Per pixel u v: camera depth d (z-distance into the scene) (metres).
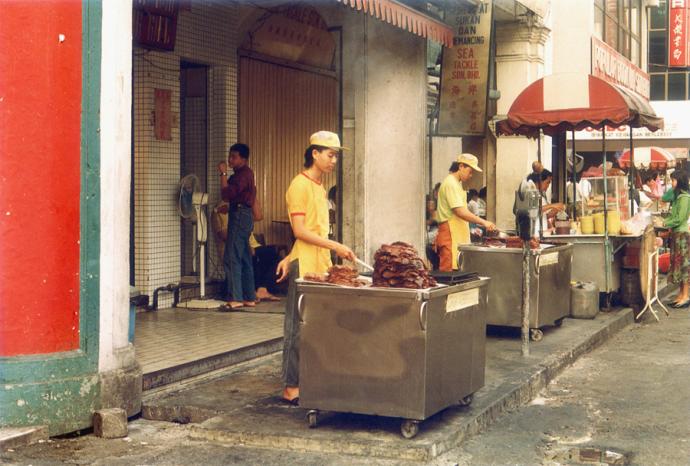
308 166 6.38
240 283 10.42
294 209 6.29
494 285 9.20
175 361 7.35
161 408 6.40
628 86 22.70
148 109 10.30
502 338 9.26
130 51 6.33
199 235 10.65
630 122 11.90
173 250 10.78
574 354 8.77
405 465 5.31
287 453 5.54
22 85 5.74
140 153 10.33
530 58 16.12
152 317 9.78
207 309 10.34
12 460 5.38
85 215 6.04
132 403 6.34
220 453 5.55
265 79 12.82
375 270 5.64
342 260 11.07
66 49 5.89
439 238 9.83
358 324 5.61
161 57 10.47
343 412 5.92
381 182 11.31
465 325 6.08
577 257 11.25
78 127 5.99
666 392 7.51
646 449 5.85
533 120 11.16
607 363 8.77
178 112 10.81
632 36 25.28
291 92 13.51
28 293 5.83
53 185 5.88
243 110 12.31
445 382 5.80
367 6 8.94
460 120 13.47
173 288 10.59
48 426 5.84
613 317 10.90
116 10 6.16
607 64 19.86
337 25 11.02
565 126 11.94
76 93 5.96
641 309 11.98
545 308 9.30
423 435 5.64
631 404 7.08
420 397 5.50
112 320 6.22
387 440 5.54
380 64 11.22
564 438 6.08
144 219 10.35
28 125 5.78
